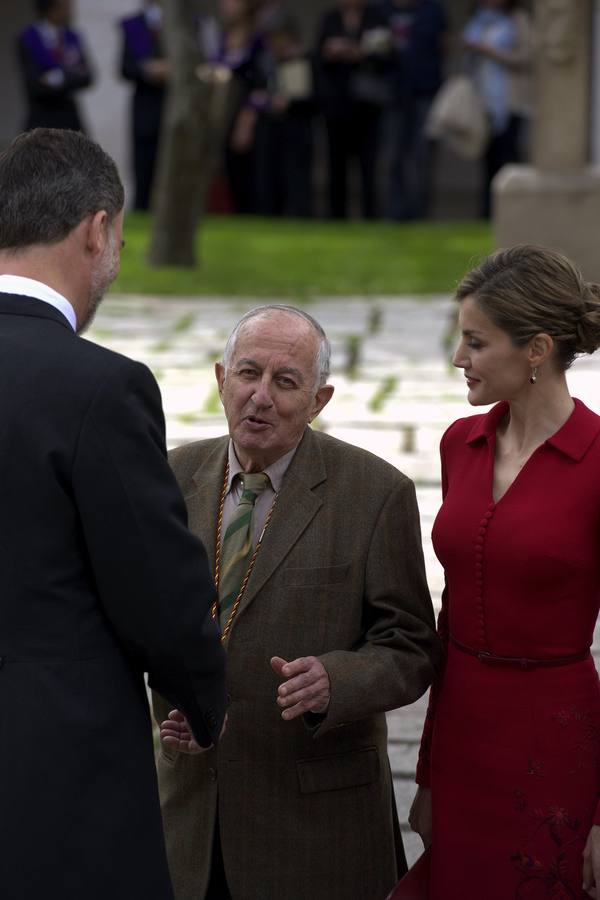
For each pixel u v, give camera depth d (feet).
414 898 28.45
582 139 117.80
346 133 164.96
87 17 184.14
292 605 27.89
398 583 28.27
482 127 155.53
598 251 117.39
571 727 26.78
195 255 131.13
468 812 27.55
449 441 28.91
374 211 169.78
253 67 163.02
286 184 170.71
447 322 104.78
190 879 28.30
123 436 23.43
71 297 24.72
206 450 30.27
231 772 28.14
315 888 28.14
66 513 23.36
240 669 27.89
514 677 27.07
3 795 23.15
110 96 186.19
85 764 23.36
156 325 103.65
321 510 28.43
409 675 27.53
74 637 23.56
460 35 218.38
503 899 27.25
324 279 123.34
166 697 25.12
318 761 28.14
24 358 23.68
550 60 116.57
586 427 26.99
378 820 28.84
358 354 93.71
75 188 24.34
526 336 26.43
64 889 23.17
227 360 28.43
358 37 158.10
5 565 23.36
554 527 26.43
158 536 23.48
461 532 27.43
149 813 24.34
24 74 152.97
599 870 26.00
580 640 26.99
